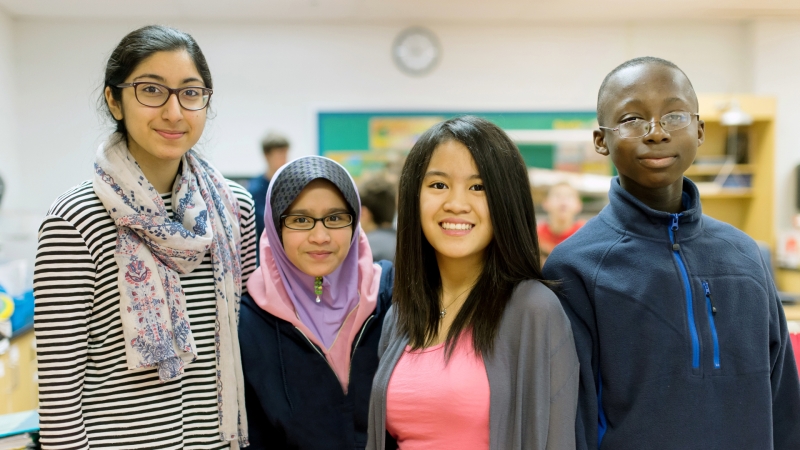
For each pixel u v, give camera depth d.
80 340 1.25
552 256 1.36
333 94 4.85
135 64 1.25
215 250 1.40
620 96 1.22
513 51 4.91
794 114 4.96
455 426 1.17
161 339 1.29
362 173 4.88
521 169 1.25
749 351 1.19
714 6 4.53
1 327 2.63
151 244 1.31
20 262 3.03
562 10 4.56
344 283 1.62
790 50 4.91
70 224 1.23
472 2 4.34
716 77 5.03
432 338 1.30
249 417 1.51
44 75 4.61
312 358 1.50
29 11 4.41
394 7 4.43
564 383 1.15
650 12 4.65
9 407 2.71
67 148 4.65
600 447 1.24
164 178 1.39
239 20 4.73
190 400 1.39
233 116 4.81
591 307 1.26
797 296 3.63
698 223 1.27
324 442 1.45
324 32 4.82
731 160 4.86
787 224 5.04
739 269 1.24
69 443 1.23
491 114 4.92
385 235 2.82
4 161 4.39
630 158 1.21
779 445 1.30
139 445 1.31
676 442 1.16
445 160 1.22
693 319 1.20
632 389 1.20
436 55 4.86
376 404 1.27
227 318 1.40
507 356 1.18
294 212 1.51
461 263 1.33
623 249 1.27
